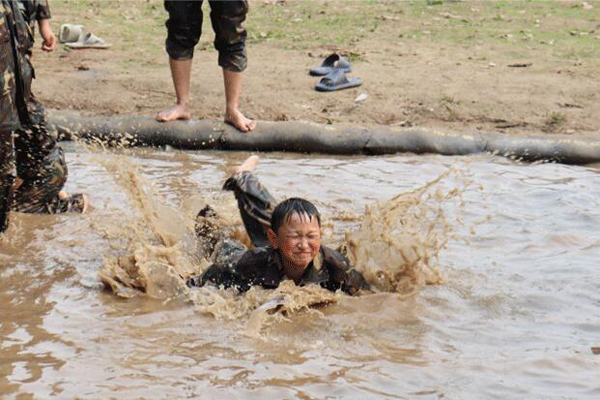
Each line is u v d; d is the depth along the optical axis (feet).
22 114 30.78
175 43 43.86
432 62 57.00
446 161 41.88
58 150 33.53
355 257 27.09
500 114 47.16
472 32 65.62
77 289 26.40
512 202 35.01
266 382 20.38
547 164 41.88
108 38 62.95
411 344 22.57
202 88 50.31
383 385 20.29
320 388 20.11
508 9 72.95
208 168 40.24
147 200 29.55
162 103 48.08
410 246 26.58
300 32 65.87
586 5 74.02
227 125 44.21
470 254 29.12
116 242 30.37
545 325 23.76
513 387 20.17
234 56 43.24
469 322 23.99
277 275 25.82
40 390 19.99
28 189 33.12
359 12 72.49
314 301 25.09
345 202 35.01
